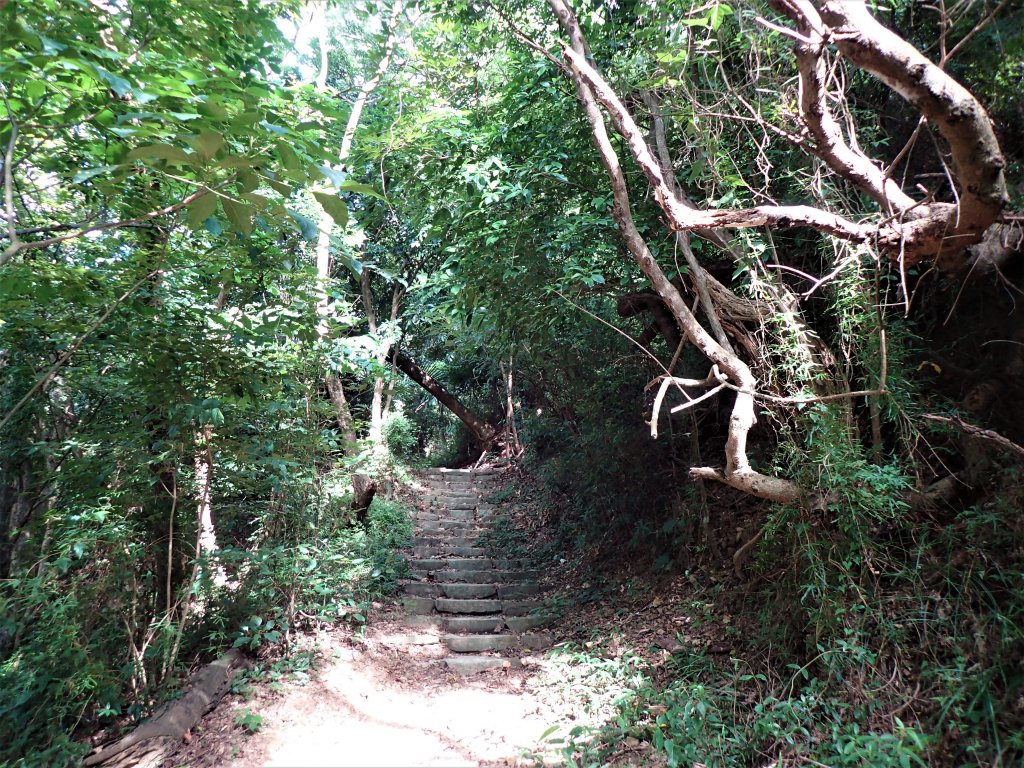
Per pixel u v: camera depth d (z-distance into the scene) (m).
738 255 3.63
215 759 3.25
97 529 3.61
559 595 6.12
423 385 11.75
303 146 2.14
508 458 11.40
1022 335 3.07
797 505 3.27
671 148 4.23
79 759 3.10
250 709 3.73
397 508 7.93
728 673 3.60
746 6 3.07
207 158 1.80
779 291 3.55
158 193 3.31
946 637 2.77
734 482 3.20
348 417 6.71
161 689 3.75
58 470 3.80
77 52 2.15
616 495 6.09
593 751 3.12
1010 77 2.86
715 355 3.08
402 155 5.22
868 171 2.03
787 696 3.19
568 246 4.48
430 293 6.46
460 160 4.86
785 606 3.48
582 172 4.64
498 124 5.18
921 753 2.40
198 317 4.05
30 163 3.37
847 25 1.58
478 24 4.82
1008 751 2.24
